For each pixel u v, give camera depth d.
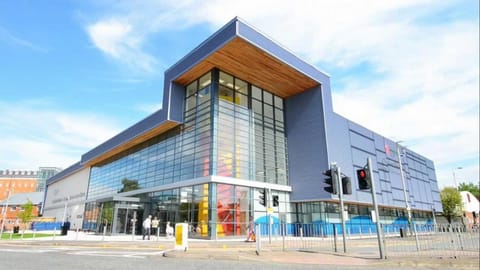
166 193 30.52
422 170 57.12
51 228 50.66
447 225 15.43
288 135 34.50
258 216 27.81
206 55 26.75
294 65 29.17
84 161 54.62
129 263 10.07
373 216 12.04
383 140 44.09
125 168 42.69
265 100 33.56
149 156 36.84
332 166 14.63
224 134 27.83
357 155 36.25
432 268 9.77
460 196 65.50
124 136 39.97
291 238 24.36
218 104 28.12
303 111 33.69
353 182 33.84
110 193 45.28
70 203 59.66
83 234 34.12
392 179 44.03
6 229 49.03
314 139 31.91
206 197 25.34
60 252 14.27
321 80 32.78
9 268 8.84
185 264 9.98
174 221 28.12
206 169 26.48
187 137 30.19
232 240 23.55
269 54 26.59
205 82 29.59
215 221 24.38
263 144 31.48
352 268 9.37
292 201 32.00
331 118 32.84
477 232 15.79
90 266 9.24
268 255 12.54
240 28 24.39
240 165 28.36
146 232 26.11
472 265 10.10
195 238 24.92
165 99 31.42
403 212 48.25
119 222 30.41
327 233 29.16
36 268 8.82
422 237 17.69
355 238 28.80
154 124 32.62
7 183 108.12
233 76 30.42
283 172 32.66
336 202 31.88
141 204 32.47
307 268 9.26
